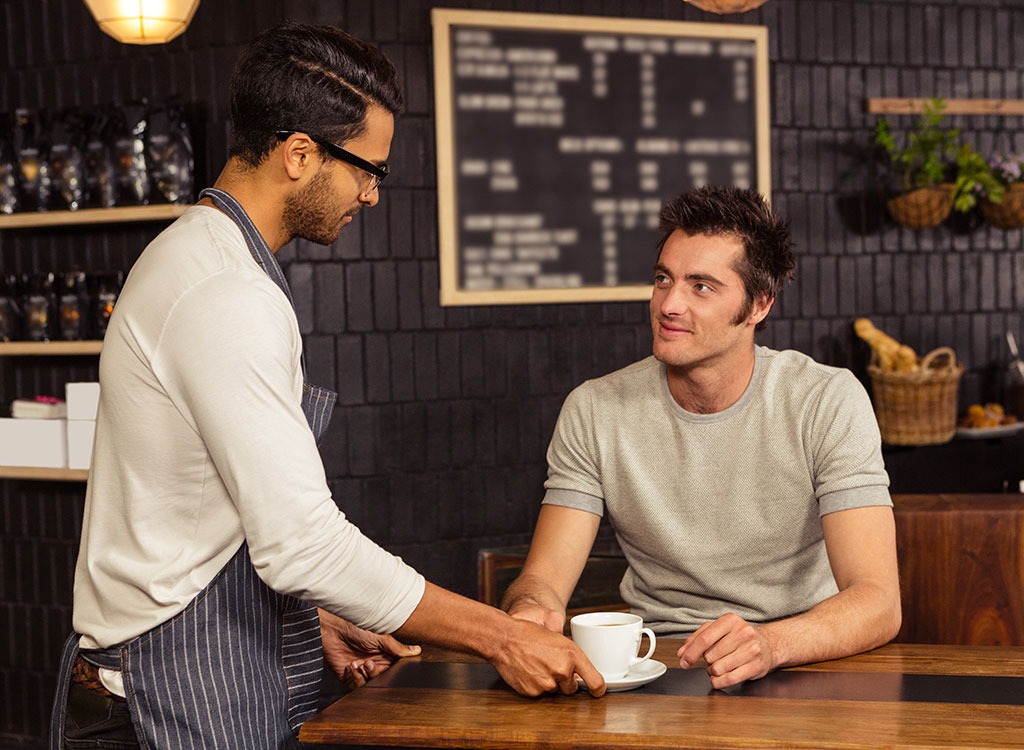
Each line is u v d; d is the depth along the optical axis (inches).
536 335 164.7
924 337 189.2
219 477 58.6
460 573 161.2
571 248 166.4
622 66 167.6
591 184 167.0
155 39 121.4
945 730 54.1
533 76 162.9
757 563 79.4
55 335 155.2
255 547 56.6
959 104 186.4
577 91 165.5
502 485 163.3
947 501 84.6
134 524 59.0
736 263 75.0
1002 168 182.9
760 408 78.8
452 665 67.8
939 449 181.5
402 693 61.7
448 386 159.9
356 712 58.3
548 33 163.3
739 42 173.8
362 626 59.9
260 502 55.9
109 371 58.8
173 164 147.2
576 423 83.3
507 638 59.7
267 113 60.2
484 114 160.7
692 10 171.3
